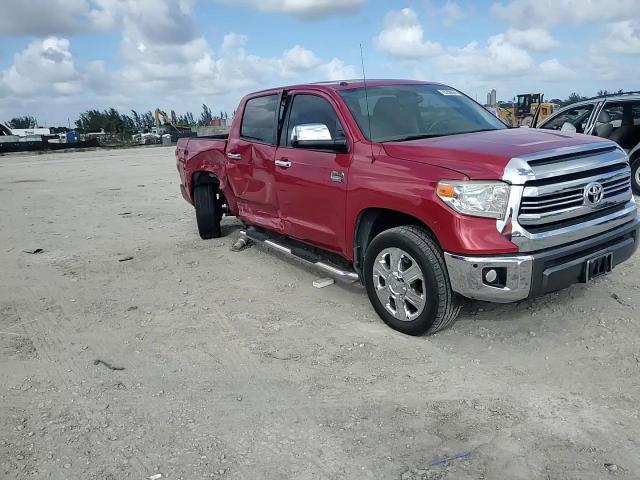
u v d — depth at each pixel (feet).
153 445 10.69
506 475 9.36
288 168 17.95
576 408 11.11
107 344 15.29
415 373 12.82
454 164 13.10
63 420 11.68
